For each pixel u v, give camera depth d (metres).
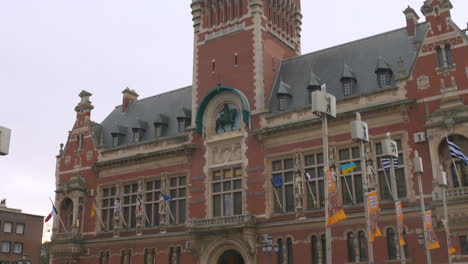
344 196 39.81
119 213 50.97
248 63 47.41
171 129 52.53
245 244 41.94
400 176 38.03
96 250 51.81
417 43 42.12
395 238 36.75
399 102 38.19
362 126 26.75
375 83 42.06
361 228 38.19
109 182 53.25
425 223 31.23
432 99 37.62
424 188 36.38
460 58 37.38
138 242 49.12
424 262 35.16
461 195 33.94
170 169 49.25
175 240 46.91
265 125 44.41
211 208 45.59
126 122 58.16
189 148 47.62
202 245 44.47
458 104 36.25
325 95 24.45
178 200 48.09
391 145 29.42
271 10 51.00
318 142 41.56
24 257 53.44
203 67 50.25
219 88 47.00
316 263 39.53
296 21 55.16
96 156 55.06
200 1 52.16
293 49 53.59
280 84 46.50
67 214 55.97
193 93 50.16
